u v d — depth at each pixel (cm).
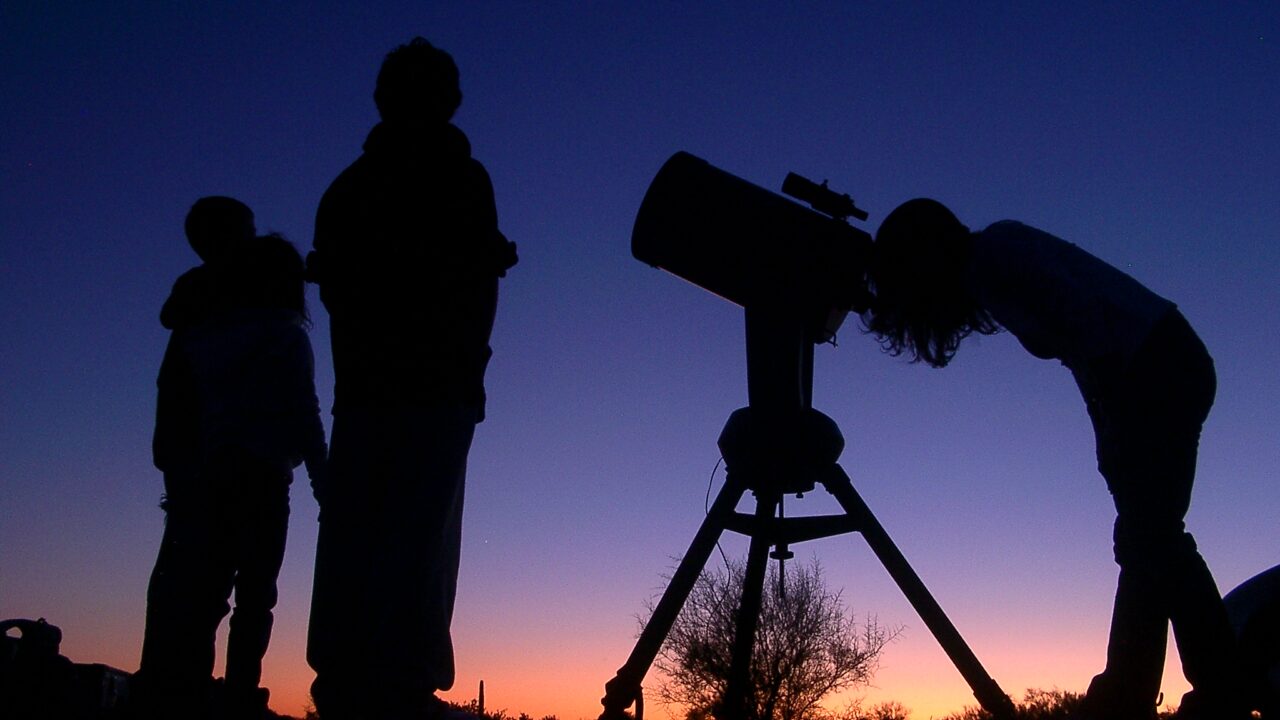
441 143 288
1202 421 289
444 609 279
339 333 278
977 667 365
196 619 337
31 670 355
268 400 355
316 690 266
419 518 267
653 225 399
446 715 282
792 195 393
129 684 383
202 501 346
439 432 269
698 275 399
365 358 271
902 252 328
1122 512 290
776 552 409
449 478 271
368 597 264
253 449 348
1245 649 304
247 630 343
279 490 354
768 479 380
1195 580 276
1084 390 312
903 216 330
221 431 349
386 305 271
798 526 387
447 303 273
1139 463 284
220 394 352
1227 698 272
